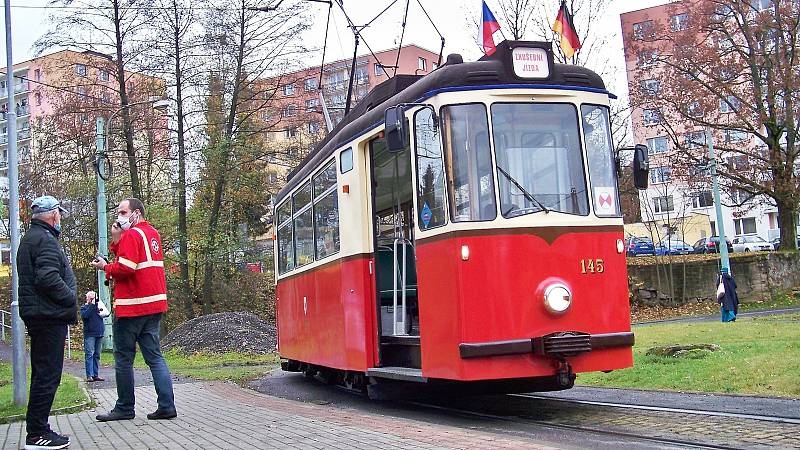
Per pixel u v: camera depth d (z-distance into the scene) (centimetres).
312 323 1312
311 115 3706
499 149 879
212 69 3475
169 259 3553
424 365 915
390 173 1129
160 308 957
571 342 834
